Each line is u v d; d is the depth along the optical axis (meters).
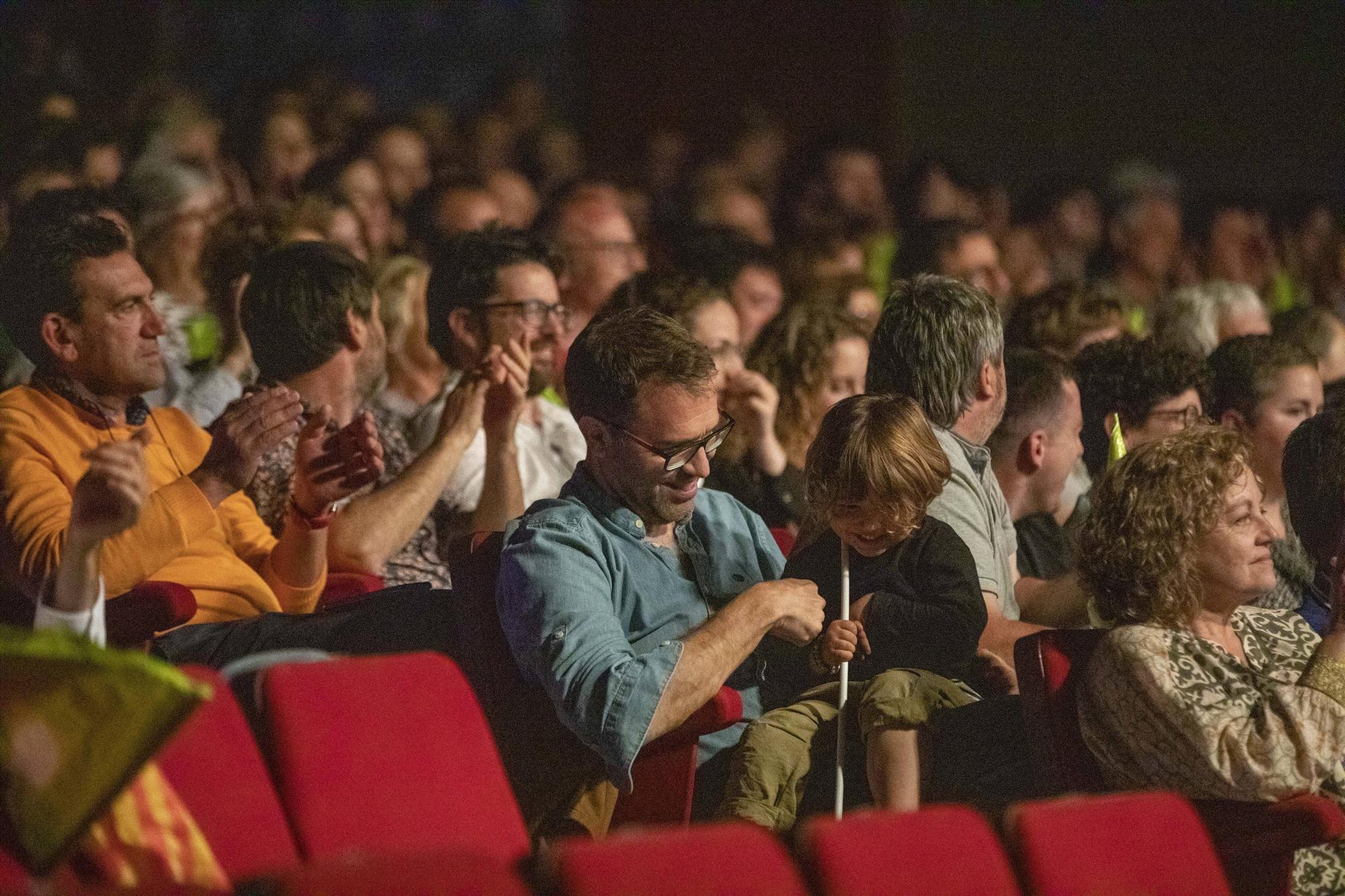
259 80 18.45
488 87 20.38
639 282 9.81
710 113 22.80
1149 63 23.64
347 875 4.09
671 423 6.56
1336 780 6.66
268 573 7.80
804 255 13.90
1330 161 23.94
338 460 7.62
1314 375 9.40
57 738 4.35
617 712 6.08
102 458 5.42
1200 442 6.44
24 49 17.73
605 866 4.45
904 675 6.58
